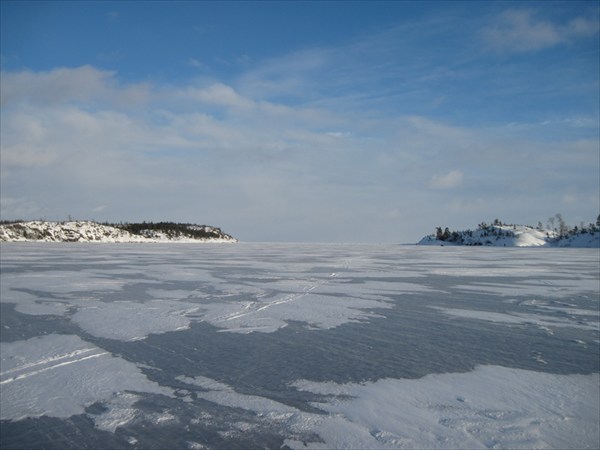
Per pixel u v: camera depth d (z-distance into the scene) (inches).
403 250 2304.4
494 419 236.4
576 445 209.0
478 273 940.0
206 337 396.5
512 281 796.0
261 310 514.3
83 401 258.4
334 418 238.1
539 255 1792.6
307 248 2536.9
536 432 221.8
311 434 221.5
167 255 1530.5
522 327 442.0
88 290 655.8
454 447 207.3
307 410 248.1
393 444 210.4
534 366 322.0
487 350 362.6
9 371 305.7
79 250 1828.2
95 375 298.8
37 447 209.2
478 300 591.5
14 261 1180.5
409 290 676.1
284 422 233.8
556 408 250.1
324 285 721.6
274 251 2007.9
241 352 352.8
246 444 212.1
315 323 453.4
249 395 268.2
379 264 1175.6
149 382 287.6
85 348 360.2
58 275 841.5
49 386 279.7
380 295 627.2
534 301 586.6
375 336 403.9
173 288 678.5
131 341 382.0
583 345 377.1
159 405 253.8
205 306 535.8
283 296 609.6
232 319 467.5
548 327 442.3
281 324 447.8
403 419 236.5
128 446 210.2
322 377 298.4
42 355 341.7
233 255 1585.9
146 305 540.4
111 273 885.8
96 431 224.5
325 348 364.8
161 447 209.6
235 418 238.4
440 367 319.6
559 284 756.0
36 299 579.8
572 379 295.9
